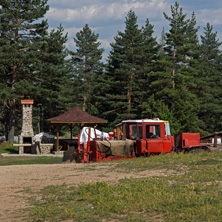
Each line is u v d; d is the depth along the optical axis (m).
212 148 27.06
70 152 28.02
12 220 10.98
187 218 9.44
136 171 18.56
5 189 16.17
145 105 68.25
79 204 12.23
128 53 74.88
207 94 82.00
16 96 58.62
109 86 77.25
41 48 60.72
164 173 17.38
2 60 56.91
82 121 47.47
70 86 87.56
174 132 47.28
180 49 73.44
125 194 12.70
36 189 15.66
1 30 59.78
